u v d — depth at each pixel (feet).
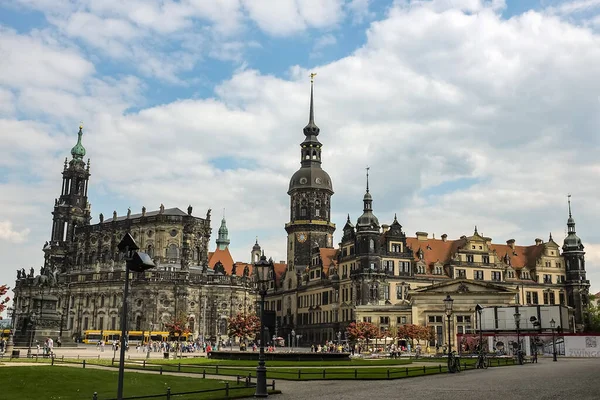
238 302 585.22
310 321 556.10
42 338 408.67
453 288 450.30
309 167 612.29
